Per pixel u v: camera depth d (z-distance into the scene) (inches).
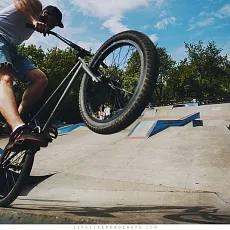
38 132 89.1
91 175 262.1
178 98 1852.9
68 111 1200.2
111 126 83.7
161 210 143.1
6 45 95.5
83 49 97.8
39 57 1206.3
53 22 98.7
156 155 320.2
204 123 709.9
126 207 151.6
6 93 86.2
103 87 94.4
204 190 204.1
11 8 96.3
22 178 95.1
